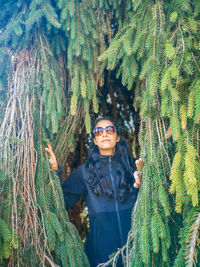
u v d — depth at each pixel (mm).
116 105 3605
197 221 1403
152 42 1777
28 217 1910
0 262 1714
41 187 1991
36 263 1840
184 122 1466
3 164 1957
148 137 1792
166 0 1874
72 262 1835
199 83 1492
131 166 2338
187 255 1399
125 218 2148
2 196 1878
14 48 2297
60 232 1830
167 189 1667
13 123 2123
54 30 2260
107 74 3311
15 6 2303
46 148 2107
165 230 1549
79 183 2352
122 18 2396
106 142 2312
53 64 2346
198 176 1403
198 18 1836
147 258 1508
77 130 2891
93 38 2250
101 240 2117
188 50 1679
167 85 1559
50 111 2182
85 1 2250
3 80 2268
